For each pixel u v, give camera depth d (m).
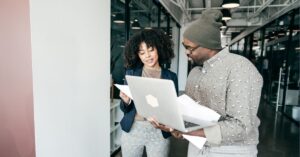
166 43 1.55
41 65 1.46
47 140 1.55
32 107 1.43
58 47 1.60
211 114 0.89
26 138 1.47
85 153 2.02
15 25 1.39
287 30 5.29
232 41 10.73
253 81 0.92
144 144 1.61
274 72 6.11
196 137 0.96
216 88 1.00
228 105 0.95
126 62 1.62
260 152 3.21
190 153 1.21
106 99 2.35
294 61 4.98
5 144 1.55
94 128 2.14
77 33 1.79
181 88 8.52
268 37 6.73
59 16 1.59
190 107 0.95
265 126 4.44
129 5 3.48
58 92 1.62
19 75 1.43
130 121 1.56
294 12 4.95
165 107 0.93
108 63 2.35
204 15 1.01
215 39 0.99
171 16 6.83
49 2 1.49
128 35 3.46
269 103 6.46
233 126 0.90
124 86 1.36
